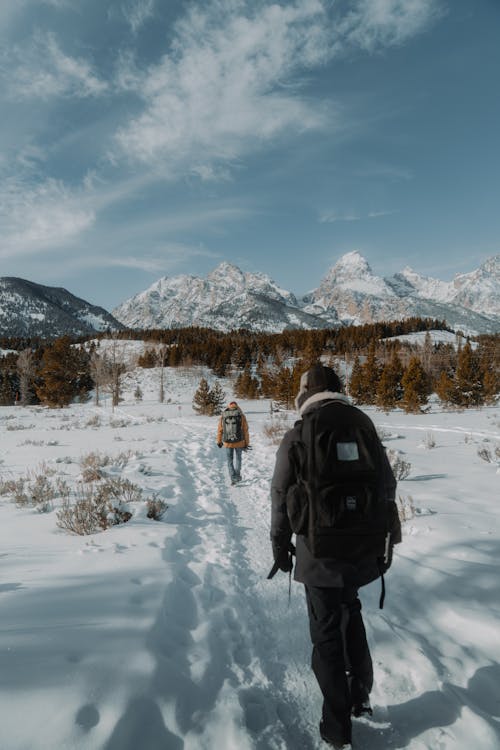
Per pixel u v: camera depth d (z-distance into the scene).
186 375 76.50
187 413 39.91
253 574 4.08
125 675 2.15
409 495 6.29
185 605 3.28
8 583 3.34
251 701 2.29
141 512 5.69
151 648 2.44
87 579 3.44
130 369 83.31
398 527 2.19
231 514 6.21
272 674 2.55
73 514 5.25
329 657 2.04
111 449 12.86
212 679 2.39
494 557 3.89
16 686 1.99
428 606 3.21
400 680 2.40
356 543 2.00
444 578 3.55
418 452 10.93
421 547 4.30
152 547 4.34
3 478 8.55
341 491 2.00
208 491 7.61
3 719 1.79
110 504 5.43
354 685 2.12
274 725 2.12
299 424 2.22
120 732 1.81
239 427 8.28
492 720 2.04
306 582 2.10
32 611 2.81
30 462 10.66
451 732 1.99
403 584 3.59
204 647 2.69
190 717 2.06
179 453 12.00
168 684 2.20
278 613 3.31
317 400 2.26
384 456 2.17
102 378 54.84
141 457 10.89
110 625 2.65
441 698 2.22
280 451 2.21
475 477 7.54
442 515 5.22
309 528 2.01
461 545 4.21
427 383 29.23
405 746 1.95
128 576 3.51
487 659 2.57
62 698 1.94
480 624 2.88
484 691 2.28
